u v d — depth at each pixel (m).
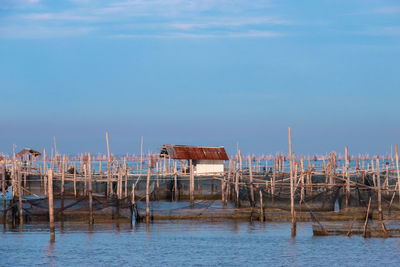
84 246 43.28
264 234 47.75
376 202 53.91
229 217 54.22
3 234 47.59
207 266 37.56
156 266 37.59
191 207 59.09
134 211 55.06
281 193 59.28
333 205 54.00
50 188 45.00
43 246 43.12
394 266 37.06
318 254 40.38
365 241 44.31
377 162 52.56
